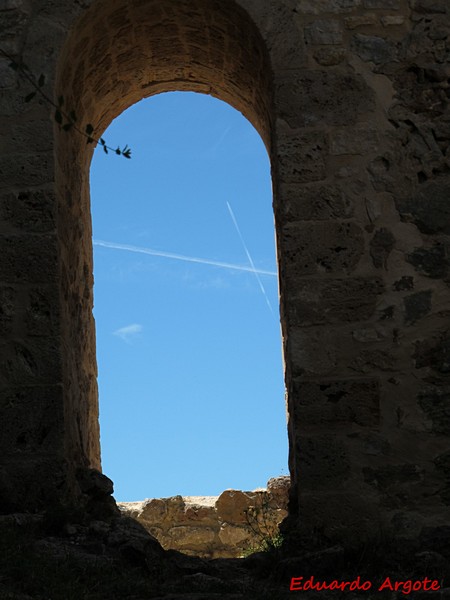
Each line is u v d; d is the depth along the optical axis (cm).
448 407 695
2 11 764
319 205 728
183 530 991
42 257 725
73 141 820
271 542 698
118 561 620
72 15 759
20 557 591
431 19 762
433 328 708
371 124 742
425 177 734
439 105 747
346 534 673
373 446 689
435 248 722
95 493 756
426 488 682
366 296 713
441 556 645
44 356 711
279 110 743
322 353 704
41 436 700
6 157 740
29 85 749
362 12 762
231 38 809
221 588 604
